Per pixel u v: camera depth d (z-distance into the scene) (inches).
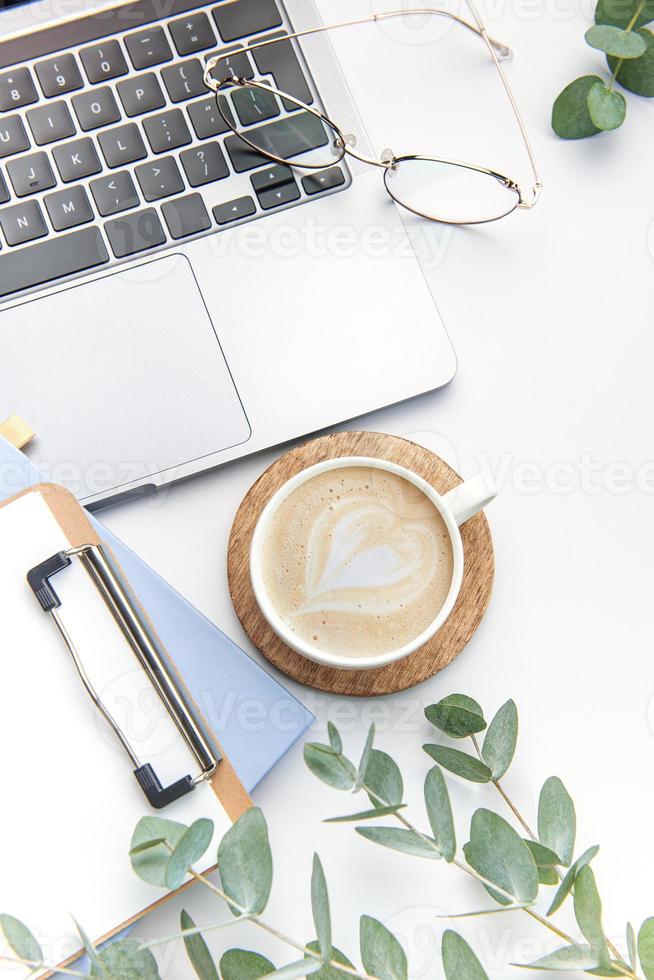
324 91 24.3
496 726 21.5
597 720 23.4
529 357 24.9
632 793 23.2
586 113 25.2
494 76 26.0
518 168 25.8
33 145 23.0
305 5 24.2
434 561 21.3
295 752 22.6
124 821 19.1
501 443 24.5
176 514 23.4
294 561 21.2
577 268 25.4
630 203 25.7
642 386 24.9
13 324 22.7
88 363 22.7
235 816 19.4
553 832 20.8
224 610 23.0
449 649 22.4
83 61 23.3
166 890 19.1
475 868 20.1
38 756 19.1
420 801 22.7
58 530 20.0
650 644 23.8
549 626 23.7
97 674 19.4
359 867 22.3
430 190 24.5
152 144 23.2
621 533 24.2
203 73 23.5
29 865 18.8
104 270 23.0
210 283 23.1
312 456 22.8
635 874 22.9
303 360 23.2
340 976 18.9
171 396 22.8
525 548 24.1
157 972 18.3
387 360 23.4
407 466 22.8
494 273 25.2
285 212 23.5
